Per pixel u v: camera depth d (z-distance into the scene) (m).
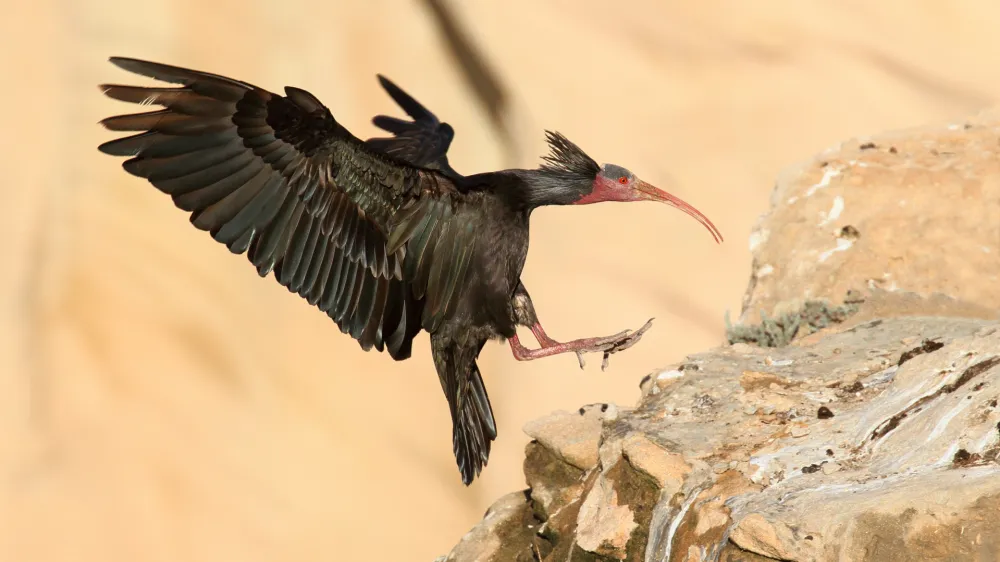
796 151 23.14
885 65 24.33
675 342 21.97
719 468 6.29
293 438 17.97
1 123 17.28
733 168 23.09
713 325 22.19
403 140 8.49
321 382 18.45
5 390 16.23
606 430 7.10
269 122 5.77
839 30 24.80
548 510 7.22
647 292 22.30
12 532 15.67
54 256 17.03
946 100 24.50
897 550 5.22
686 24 24.27
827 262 9.41
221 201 5.77
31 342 16.59
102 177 17.41
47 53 17.67
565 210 22.92
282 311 18.58
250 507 16.97
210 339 17.67
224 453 17.19
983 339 6.59
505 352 21.44
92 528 15.98
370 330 6.34
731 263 22.59
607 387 21.56
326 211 6.10
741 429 6.68
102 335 16.91
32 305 16.69
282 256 5.99
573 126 22.80
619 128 23.08
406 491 18.59
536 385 21.33
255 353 18.09
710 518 5.95
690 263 22.64
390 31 20.95
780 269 9.62
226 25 19.05
